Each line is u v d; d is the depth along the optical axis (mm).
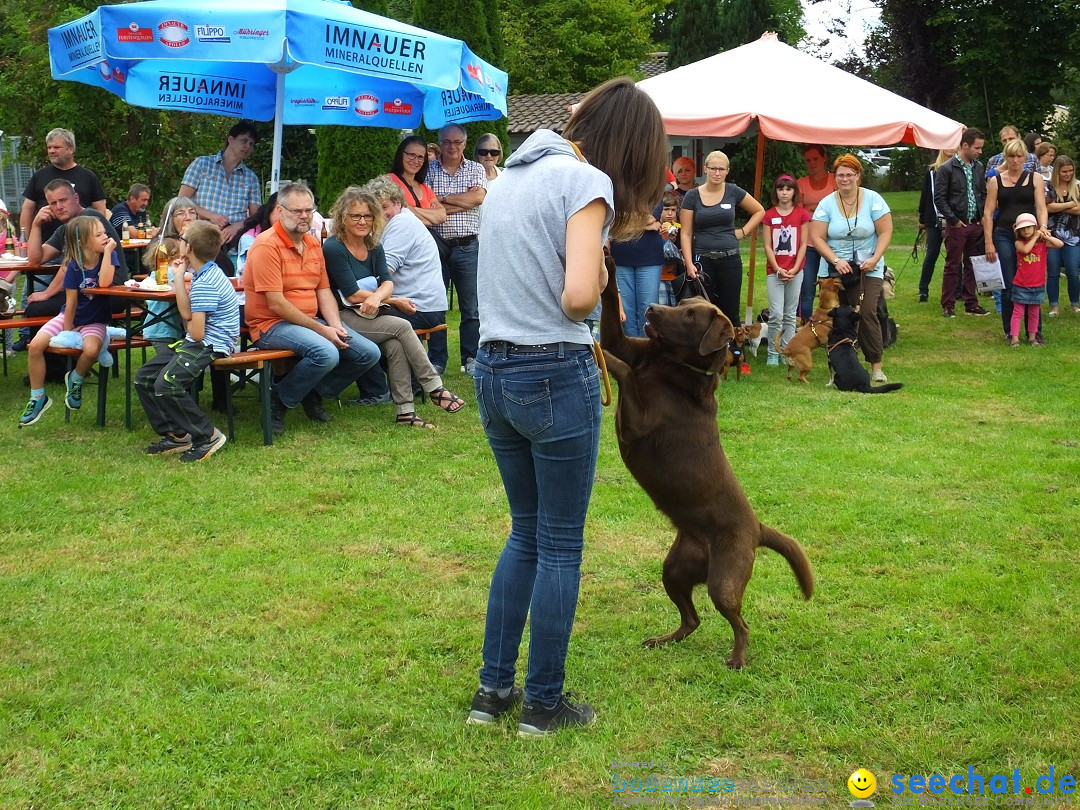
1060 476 5297
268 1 6586
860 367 7555
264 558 4129
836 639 3436
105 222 6750
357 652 3285
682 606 3408
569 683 3123
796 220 8320
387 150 12859
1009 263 9227
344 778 2590
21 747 2688
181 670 3139
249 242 7027
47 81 14914
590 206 2451
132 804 2461
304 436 6117
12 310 7344
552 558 2686
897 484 5184
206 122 15469
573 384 2559
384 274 6668
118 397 7051
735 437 6203
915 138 8500
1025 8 26125
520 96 30000
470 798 2504
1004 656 3281
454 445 5938
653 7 31422
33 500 4812
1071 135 26453
